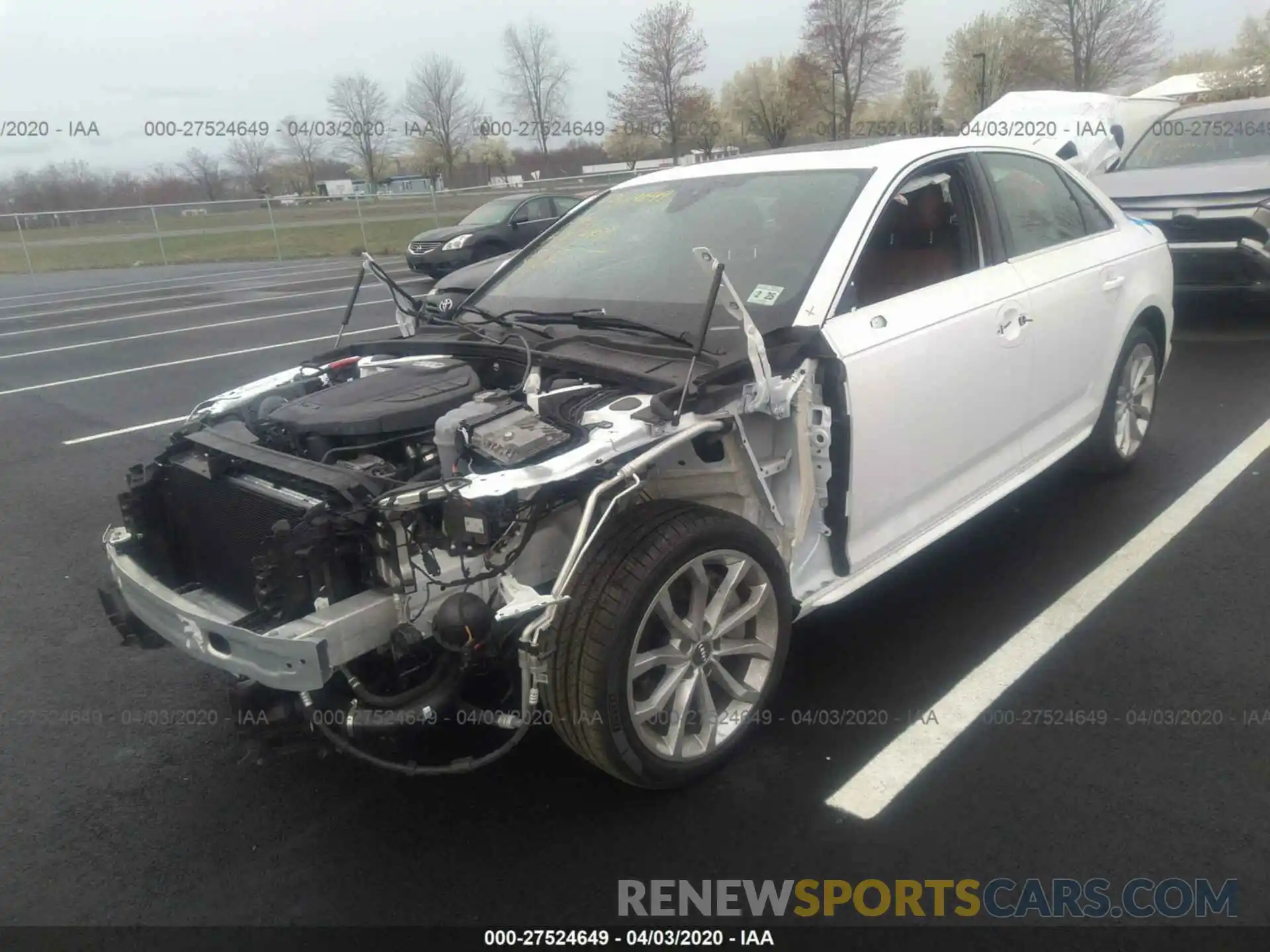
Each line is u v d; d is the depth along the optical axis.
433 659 2.69
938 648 3.61
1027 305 3.89
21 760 3.25
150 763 3.22
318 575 2.52
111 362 10.49
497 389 3.17
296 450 2.89
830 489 3.19
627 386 2.94
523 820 2.85
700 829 2.77
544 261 4.09
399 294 3.88
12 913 2.59
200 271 22.66
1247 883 2.49
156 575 3.17
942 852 2.64
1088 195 4.71
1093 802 2.79
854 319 3.20
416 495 2.47
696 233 3.72
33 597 4.51
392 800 2.96
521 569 2.72
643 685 2.89
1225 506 4.66
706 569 2.88
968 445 3.71
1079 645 3.57
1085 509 4.72
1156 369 5.12
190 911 2.57
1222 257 7.71
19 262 26.45
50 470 6.45
